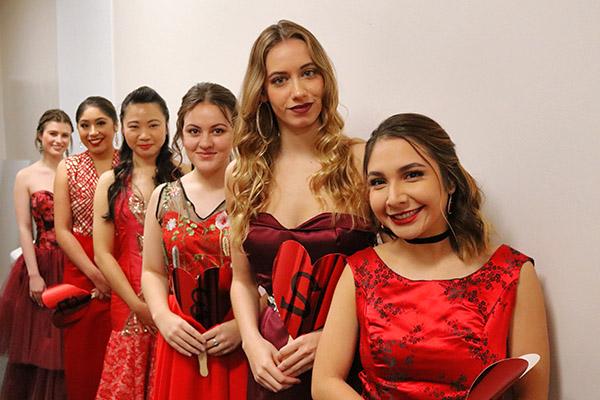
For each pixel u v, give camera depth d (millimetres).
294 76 1701
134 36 3277
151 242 2107
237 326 1938
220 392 1923
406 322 1411
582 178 1474
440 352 1365
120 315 2467
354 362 1634
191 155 2027
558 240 1532
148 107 2461
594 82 1440
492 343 1360
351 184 1714
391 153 1425
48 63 4480
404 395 1398
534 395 1403
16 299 3416
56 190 2996
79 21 4059
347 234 1689
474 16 1680
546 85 1534
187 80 2889
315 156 1779
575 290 1504
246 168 1784
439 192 1430
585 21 1451
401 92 1889
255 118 1786
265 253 1747
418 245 1471
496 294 1393
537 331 1400
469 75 1703
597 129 1438
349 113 2068
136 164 2523
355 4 2016
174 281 1978
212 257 2002
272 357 1727
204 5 2746
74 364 2867
